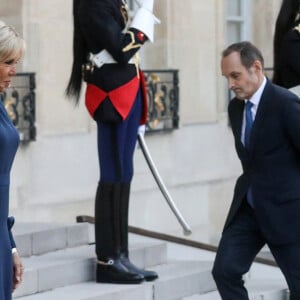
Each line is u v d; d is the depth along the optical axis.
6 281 16.56
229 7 42.12
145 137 36.66
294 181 19.84
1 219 16.39
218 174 39.91
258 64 19.81
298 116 19.61
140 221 36.34
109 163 22.48
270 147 19.80
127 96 22.19
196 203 38.94
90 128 34.03
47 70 32.78
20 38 16.11
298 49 22.20
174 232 37.69
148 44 38.06
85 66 22.38
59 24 33.09
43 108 32.59
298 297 20.11
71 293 22.03
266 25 42.72
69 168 33.47
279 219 19.83
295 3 22.41
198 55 39.12
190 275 23.95
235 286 20.22
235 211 20.23
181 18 38.44
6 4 32.59
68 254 23.75
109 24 21.72
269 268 27.36
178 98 38.03
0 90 16.23
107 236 22.67
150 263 24.59
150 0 22.38
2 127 16.36
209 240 39.59
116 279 22.69
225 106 40.34
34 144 32.31
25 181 32.12
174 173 37.94
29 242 23.47
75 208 33.69
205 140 39.31
